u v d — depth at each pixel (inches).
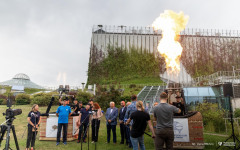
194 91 767.7
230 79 699.4
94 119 308.0
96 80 2315.5
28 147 250.8
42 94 976.3
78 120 320.8
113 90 772.0
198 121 262.5
